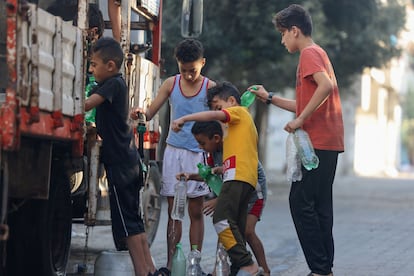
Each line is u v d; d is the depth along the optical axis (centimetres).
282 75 3422
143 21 1616
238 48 3155
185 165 1323
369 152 7819
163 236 1930
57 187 1165
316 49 1201
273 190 3928
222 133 1192
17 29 905
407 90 10325
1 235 933
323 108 1202
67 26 1052
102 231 1992
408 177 6819
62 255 1223
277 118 6731
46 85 993
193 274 1202
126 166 1153
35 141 1036
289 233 2009
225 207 1134
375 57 3712
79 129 1104
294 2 3122
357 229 2112
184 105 1320
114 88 1134
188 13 1634
